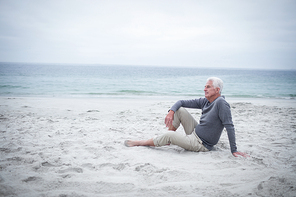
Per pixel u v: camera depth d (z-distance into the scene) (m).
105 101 10.48
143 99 12.33
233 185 2.07
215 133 3.01
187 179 2.20
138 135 4.08
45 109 7.39
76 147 3.19
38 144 3.32
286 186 1.91
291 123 5.58
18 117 5.64
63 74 41.06
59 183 2.04
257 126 5.16
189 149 3.13
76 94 14.61
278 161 2.78
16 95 12.92
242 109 8.20
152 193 1.90
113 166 2.53
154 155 2.95
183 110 3.29
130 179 2.17
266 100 12.97
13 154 2.83
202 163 2.67
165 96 14.55
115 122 5.40
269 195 1.80
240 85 26.95
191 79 36.44
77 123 5.12
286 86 25.95
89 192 1.90
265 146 3.52
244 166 2.60
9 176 2.14
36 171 2.32
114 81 27.80
